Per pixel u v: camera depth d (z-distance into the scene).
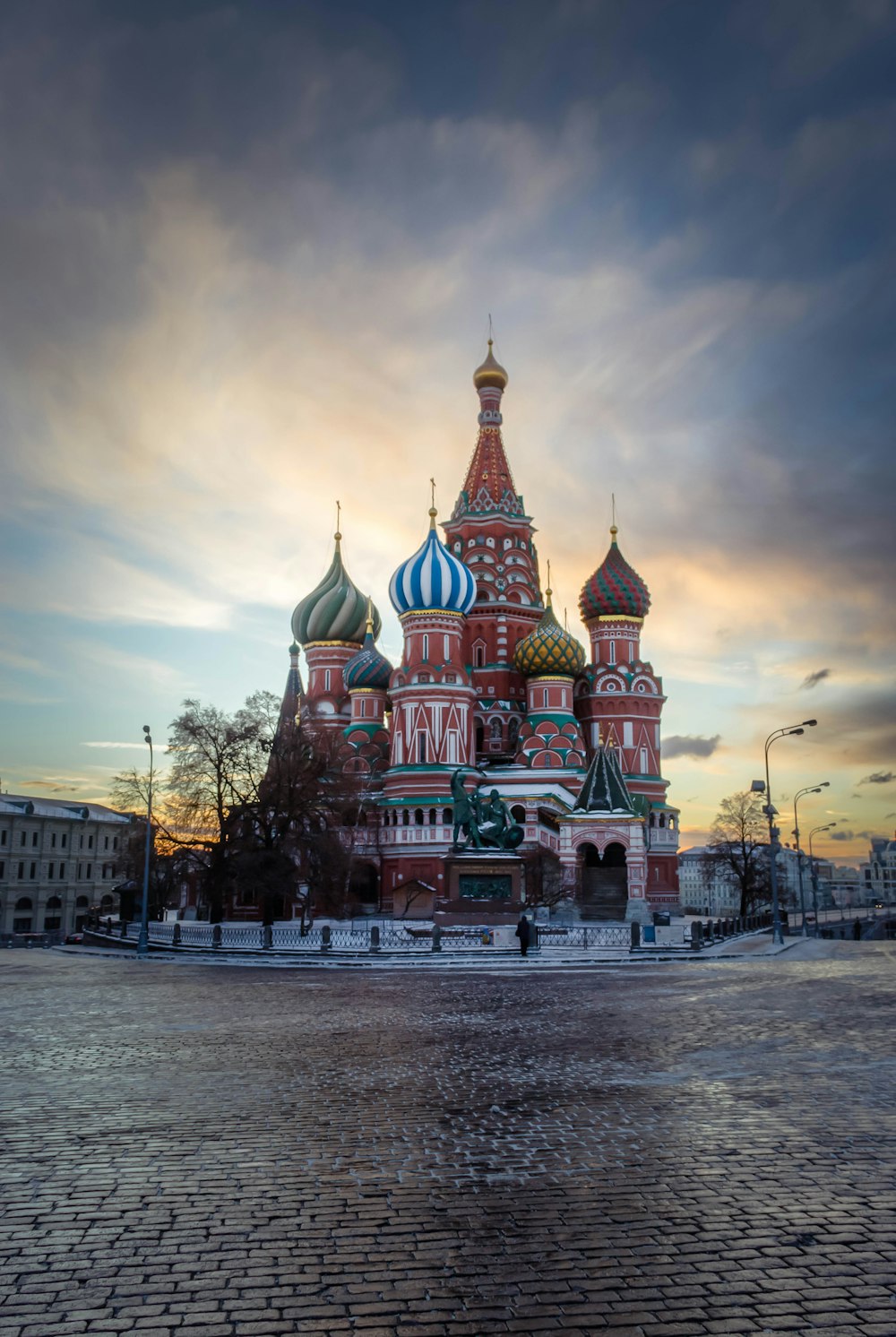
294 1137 13.34
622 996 30.14
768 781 62.66
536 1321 8.09
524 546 113.94
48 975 39.62
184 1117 14.41
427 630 95.94
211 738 71.62
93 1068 18.17
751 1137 13.23
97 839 141.38
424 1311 8.27
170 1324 8.05
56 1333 7.91
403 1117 14.39
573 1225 10.06
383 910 89.38
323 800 73.88
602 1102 15.27
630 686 108.25
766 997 29.20
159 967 44.59
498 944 54.72
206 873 70.56
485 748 105.88
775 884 60.94
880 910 157.25
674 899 103.50
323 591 110.69
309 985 34.78
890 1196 10.86
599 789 80.12
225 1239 9.73
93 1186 11.33
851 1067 17.92
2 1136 13.38
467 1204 10.67
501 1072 17.72
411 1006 27.73
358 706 105.56
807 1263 9.16
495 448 116.06
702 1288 8.66
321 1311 8.26
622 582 111.06
